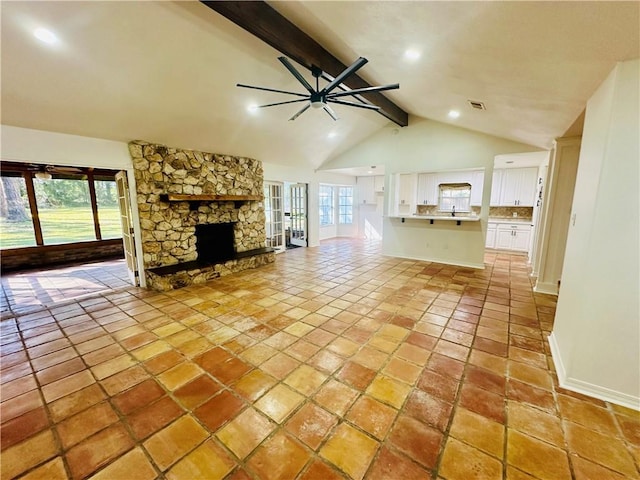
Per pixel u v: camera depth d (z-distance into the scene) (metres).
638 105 1.63
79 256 6.30
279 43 2.34
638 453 1.48
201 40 2.52
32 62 2.34
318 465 1.42
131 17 2.14
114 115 3.28
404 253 6.19
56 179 6.14
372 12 1.85
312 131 5.14
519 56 1.93
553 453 1.48
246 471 1.39
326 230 9.10
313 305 3.47
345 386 2.00
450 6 1.55
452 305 3.46
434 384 2.03
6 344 2.60
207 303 3.54
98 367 2.24
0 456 1.47
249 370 2.19
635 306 1.75
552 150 4.07
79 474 1.38
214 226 5.14
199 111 3.63
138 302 3.58
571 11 1.35
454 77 2.66
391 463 1.43
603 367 1.88
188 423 1.68
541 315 3.17
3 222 5.51
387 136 5.92
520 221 6.54
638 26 1.32
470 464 1.42
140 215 4.05
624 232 1.73
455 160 5.21
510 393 1.93
